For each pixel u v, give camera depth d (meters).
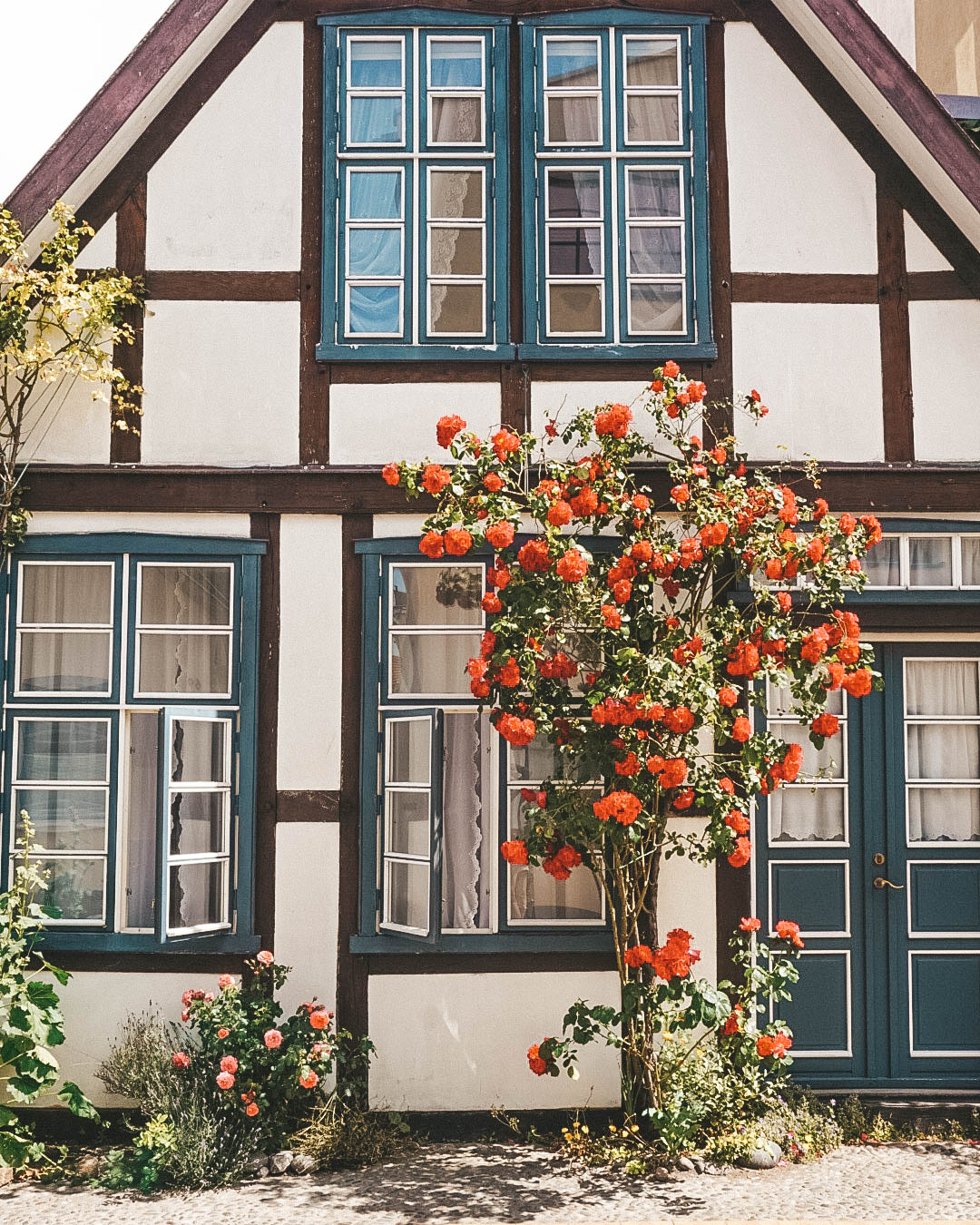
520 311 6.03
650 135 6.12
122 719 5.82
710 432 5.91
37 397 5.93
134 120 5.84
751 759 4.97
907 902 5.99
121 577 5.87
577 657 5.56
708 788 5.01
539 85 6.12
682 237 6.09
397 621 5.94
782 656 5.15
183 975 5.70
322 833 5.79
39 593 5.94
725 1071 5.39
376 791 5.80
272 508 5.90
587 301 6.07
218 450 5.94
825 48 5.96
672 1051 5.39
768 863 5.99
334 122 6.07
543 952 5.70
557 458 5.93
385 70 6.16
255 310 6.00
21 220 5.68
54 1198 4.85
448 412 5.99
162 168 6.04
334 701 5.86
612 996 5.68
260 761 5.83
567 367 6.00
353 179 6.10
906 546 5.95
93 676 5.90
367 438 5.95
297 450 5.95
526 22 6.12
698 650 4.97
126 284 5.76
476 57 6.16
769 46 6.12
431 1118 5.60
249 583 5.88
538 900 5.83
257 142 6.06
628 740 4.91
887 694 6.06
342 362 5.98
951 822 6.05
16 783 5.82
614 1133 5.34
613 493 5.32
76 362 5.70
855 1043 5.91
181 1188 4.92
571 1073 5.11
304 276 6.02
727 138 6.09
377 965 5.70
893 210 6.06
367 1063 5.55
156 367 5.96
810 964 5.96
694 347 5.96
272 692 5.86
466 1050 5.65
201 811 5.77
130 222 6.00
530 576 5.11
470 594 5.95
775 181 6.07
